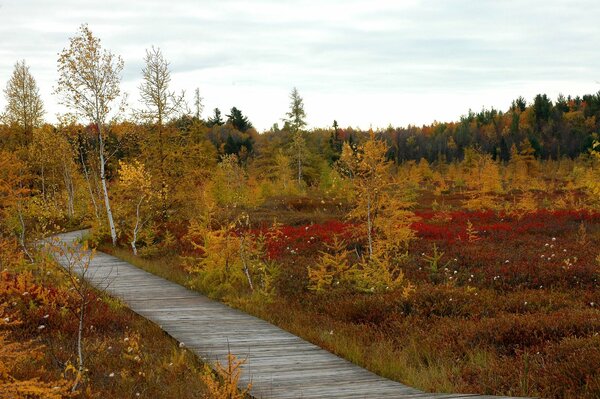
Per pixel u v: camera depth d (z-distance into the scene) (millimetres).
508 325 11508
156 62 34312
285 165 68562
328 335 12008
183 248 26797
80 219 41062
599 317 11820
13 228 25094
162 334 12570
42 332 11539
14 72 53156
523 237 25844
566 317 11883
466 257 20797
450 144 160125
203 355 10625
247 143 115625
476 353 10375
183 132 35406
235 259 18250
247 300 15734
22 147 47500
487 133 164125
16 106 53031
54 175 45500
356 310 14375
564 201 41438
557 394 7883
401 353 10719
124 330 12406
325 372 9586
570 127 153750
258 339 12016
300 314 14383
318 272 17219
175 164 33844
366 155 19031
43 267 16719
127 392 8203
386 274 16531
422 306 14234
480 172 53406
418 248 23047
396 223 19641
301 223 35500
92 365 9469
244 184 53688
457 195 59625
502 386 8500
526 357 9312
